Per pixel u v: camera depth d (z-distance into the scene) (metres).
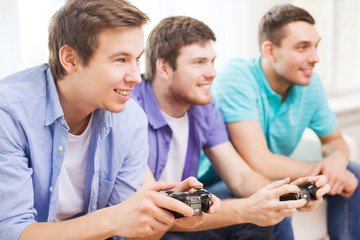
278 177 1.50
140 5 1.75
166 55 1.31
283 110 1.61
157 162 1.35
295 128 1.67
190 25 1.30
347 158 1.65
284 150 1.71
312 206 1.10
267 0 2.06
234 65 1.60
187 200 0.83
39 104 0.91
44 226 0.85
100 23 0.83
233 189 1.43
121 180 1.06
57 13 0.89
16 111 0.88
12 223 0.85
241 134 1.50
